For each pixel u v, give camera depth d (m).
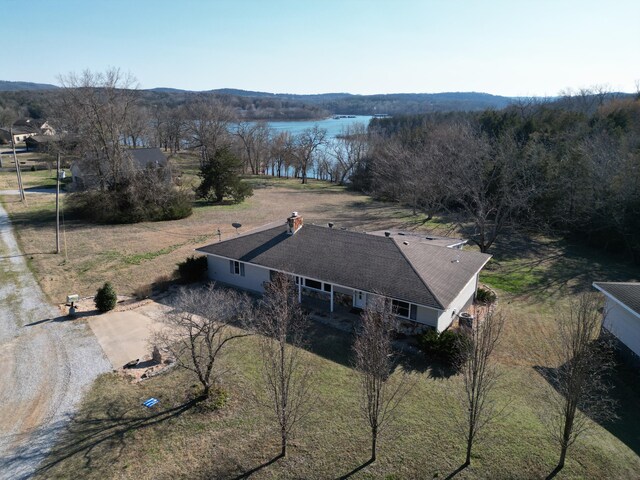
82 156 47.81
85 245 35.12
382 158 60.22
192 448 13.19
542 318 23.75
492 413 15.09
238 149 85.69
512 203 34.62
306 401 15.34
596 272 32.16
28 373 17.12
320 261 23.67
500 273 31.61
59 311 22.80
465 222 45.41
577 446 13.62
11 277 27.61
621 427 15.03
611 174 37.59
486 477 12.27
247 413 14.77
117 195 43.91
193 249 34.38
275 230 27.20
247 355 18.36
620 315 19.69
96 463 12.53
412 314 20.84
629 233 35.03
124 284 26.98
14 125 109.25
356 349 14.18
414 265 22.05
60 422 14.32
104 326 21.16
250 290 25.83
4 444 13.32
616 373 18.58
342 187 73.62
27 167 74.44
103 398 15.55
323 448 13.26
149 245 35.41
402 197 53.00
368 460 12.82
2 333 20.39
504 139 44.91
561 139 48.00
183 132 91.94
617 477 12.41
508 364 18.86
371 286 21.23
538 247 38.72
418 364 18.30
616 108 62.59
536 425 14.58
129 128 58.31
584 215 39.72
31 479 11.95
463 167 41.22
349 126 121.06
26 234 37.72
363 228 43.31
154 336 18.73
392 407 15.23
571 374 12.47
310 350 19.03
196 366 15.27
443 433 13.99
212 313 16.72
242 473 12.30
